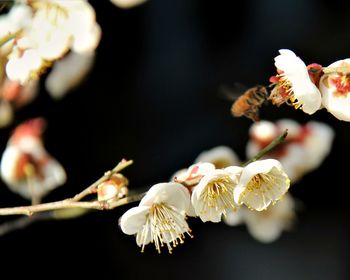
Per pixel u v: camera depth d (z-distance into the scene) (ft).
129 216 1.72
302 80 1.71
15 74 1.87
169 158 3.05
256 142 2.30
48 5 1.90
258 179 1.73
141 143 3.08
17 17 1.89
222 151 2.15
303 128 2.32
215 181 1.72
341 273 2.98
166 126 3.13
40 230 2.88
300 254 3.00
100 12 3.20
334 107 1.73
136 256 2.93
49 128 2.94
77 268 2.87
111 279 2.87
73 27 1.91
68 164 2.97
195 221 2.96
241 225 2.98
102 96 3.13
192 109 3.15
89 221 2.90
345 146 3.01
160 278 2.89
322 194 3.05
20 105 2.31
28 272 2.83
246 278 2.93
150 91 3.21
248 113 1.94
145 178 3.02
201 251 2.97
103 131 3.06
